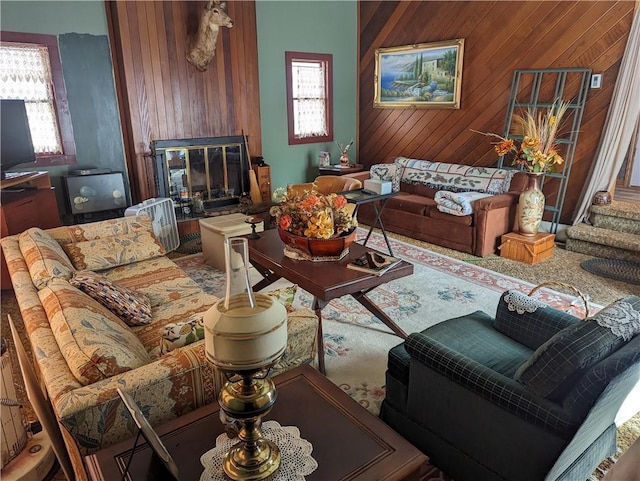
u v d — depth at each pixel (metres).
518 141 5.09
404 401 2.04
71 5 4.55
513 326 2.13
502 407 1.58
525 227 4.43
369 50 6.58
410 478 1.28
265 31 5.79
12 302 3.70
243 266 1.04
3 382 1.83
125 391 1.37
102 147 4.96
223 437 1.35
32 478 1.82
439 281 3.92
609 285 3.80
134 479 1.19
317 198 2.87
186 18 5.11
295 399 1.53
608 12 4.28
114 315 2.17
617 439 2.08
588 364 1.42
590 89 4.54
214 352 1.00
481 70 5.30
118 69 4.91
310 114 6.55
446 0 5.49
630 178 6.02
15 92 4.46
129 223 3.45
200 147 5.48
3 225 3.77
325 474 1.21
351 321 3.25
